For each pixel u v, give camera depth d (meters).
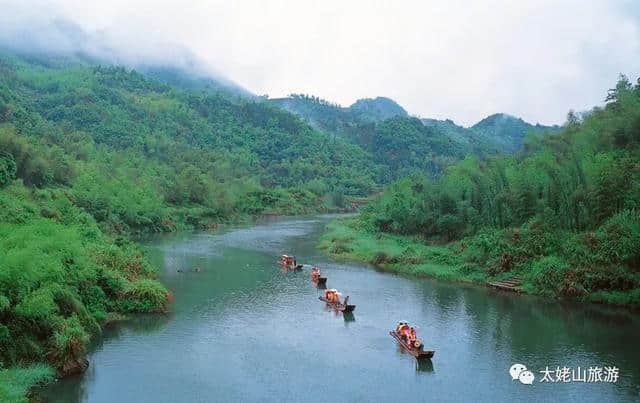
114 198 101.00
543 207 66.19
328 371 35.41
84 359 34.72
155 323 44.50
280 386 32.91
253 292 56.50
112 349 38.09
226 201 144.25
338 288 59.09
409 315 48.53
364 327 45.00
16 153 90.75
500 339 41.88
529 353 38.81
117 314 45.53
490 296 55.41
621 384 33.41
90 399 30.08
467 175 94.00
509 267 61.03
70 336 33.72
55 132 152.38
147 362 35.97
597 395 31.97
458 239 81.69
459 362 37.19
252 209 160.75
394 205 100.62
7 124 104.62
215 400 30.72
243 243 95.56
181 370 34.84
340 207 191.00
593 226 60.06
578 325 45.25
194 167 155.50
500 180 77.56
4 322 31.94
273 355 38.06
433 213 88.06
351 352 39.03
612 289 52.06
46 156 102.38
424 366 36.44
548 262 56.44
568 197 63.12
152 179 135.50
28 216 55.31
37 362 32.22
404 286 60.31
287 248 89.75
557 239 60.06
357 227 109.69
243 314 48.03
